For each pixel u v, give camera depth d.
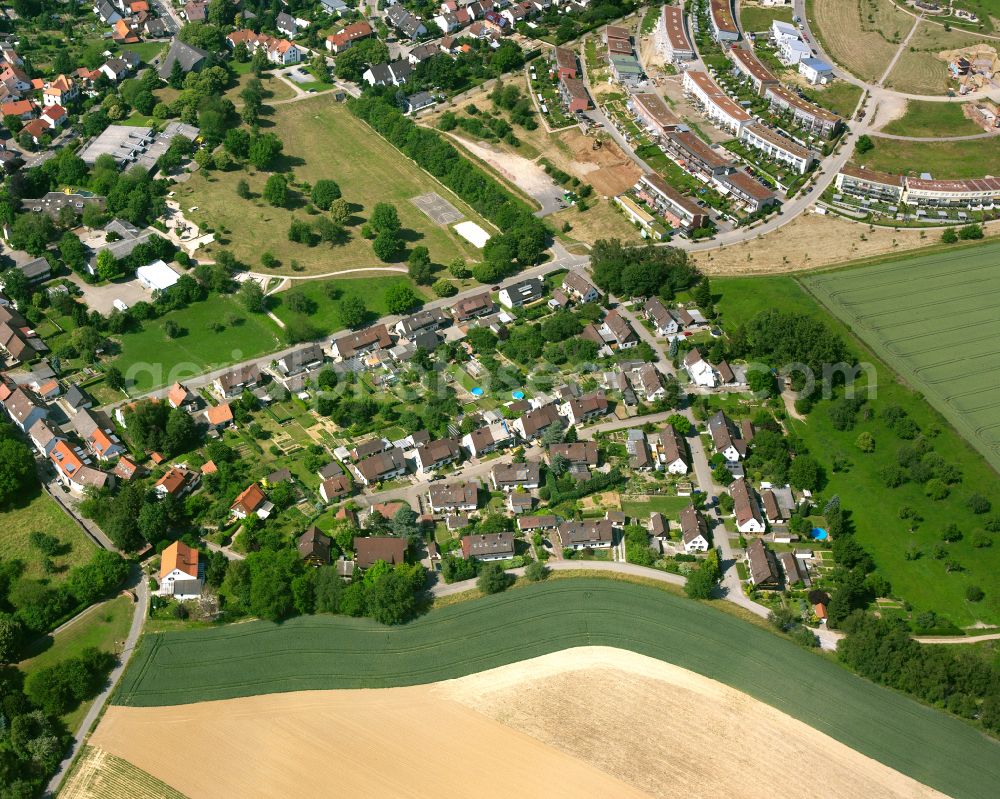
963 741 173.50
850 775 167.75
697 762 168.88
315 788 165.25
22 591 192.25
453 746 171.50
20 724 170.62
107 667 185.38
